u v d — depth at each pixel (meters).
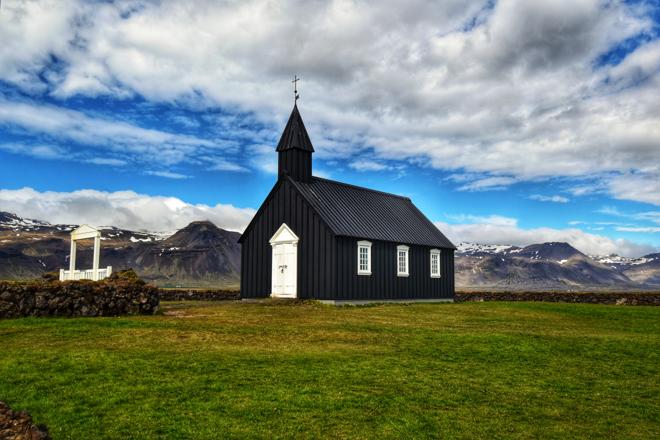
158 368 13.97
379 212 43.34
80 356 14.91
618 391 13.80
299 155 39.41
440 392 12.95
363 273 37.22
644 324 27.61
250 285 39.78
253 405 11.44
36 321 20.78
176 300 42.59
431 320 26.84
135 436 9.78
